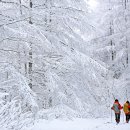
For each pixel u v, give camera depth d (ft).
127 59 84.69
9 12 37.42
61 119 42.45
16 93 36.35
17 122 18.16
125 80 81.46
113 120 51.49
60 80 45.85
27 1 44.24
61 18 47.83
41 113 41.04
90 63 47.47
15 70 36.78
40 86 46.11
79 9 50.29
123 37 85.35
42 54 43.83
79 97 51.93
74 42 51.75
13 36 36.24
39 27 45.39
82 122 41.93
